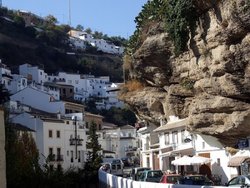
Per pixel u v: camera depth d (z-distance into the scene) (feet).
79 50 631.15
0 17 566.36
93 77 550.77
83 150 289.94
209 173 138.92
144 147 216.13
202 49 120.26
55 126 264.11
